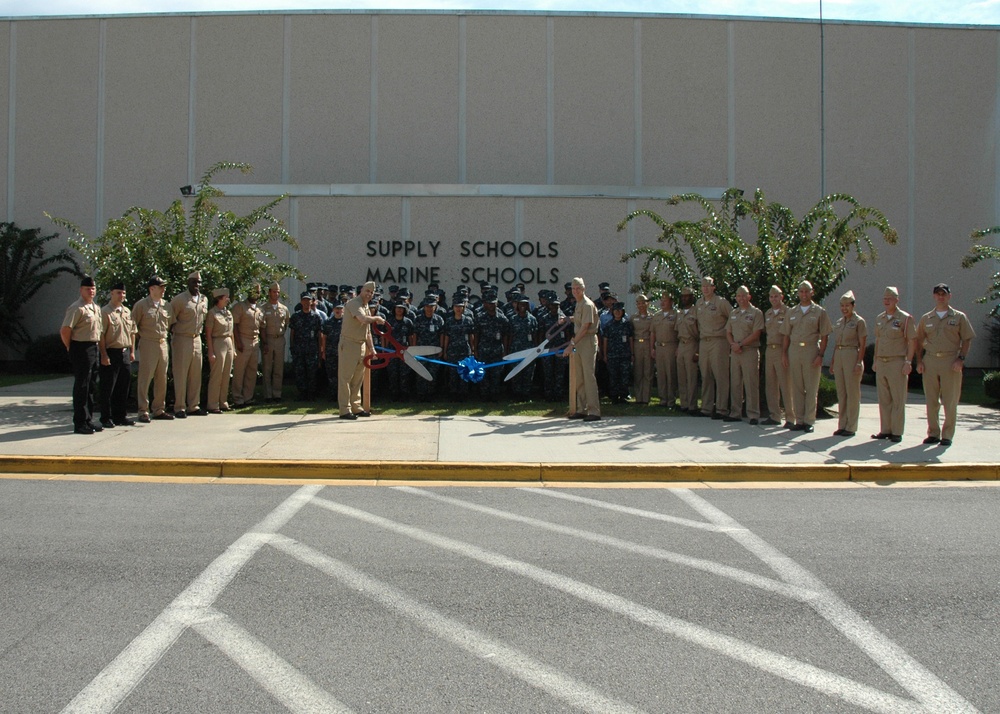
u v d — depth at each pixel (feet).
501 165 80.18
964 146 81.05
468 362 43.16
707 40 80.53
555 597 15.67
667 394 44.83
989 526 21.13
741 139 80.53
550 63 80.28
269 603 15.19
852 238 42.57
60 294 81.41
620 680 12.20
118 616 14.47
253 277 45.91
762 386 42.65
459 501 23.65
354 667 12.57
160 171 80.33
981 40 81.41
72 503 22.79
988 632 14.12
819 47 80.84
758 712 11.25
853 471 27.55
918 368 33.06
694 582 16.60
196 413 39.60
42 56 80.94
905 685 12.10
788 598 15.70
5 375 74.02
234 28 80.28
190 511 21.98
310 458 28.14
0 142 81.15
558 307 47.96
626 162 80.33
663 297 45.57
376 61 80.23
